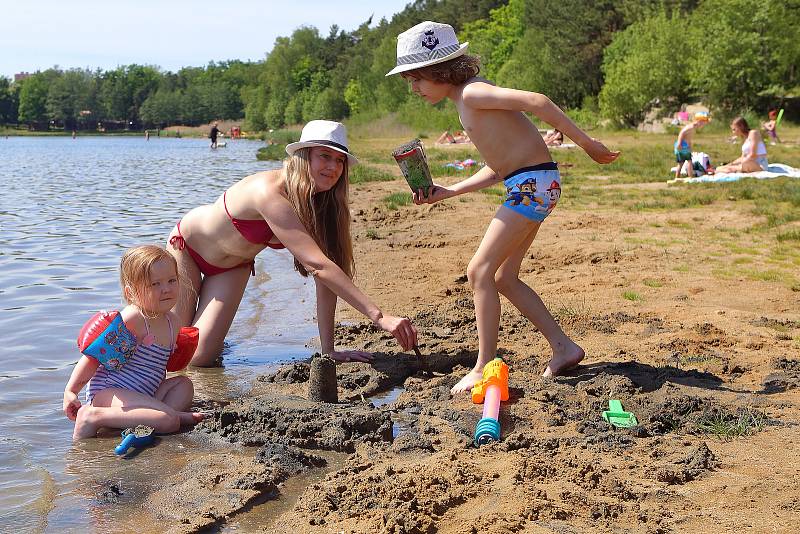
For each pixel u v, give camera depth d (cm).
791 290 740
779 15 3756
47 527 334
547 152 510
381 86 7175
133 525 336
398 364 562
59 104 15588
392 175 1997
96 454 416
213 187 2108
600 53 5509
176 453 416
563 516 330
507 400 479
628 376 517
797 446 401
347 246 581
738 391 487
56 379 548
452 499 347
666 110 4119
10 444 429
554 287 771
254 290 839
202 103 15325
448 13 8988
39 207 1580
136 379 469
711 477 368
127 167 3138
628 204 1298
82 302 771
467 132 513
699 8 4788
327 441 425
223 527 336
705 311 669
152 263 464
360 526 325
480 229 1145
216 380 548
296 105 10694
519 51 5956
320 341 617
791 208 1182
